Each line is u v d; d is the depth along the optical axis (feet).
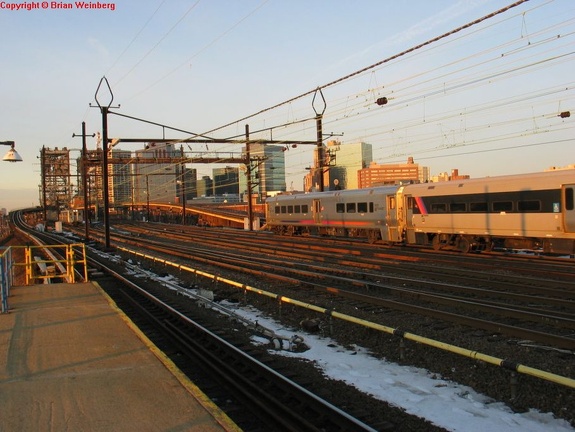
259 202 251.19
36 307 34.94
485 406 20.70
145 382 19.63
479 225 75.05
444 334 30.50
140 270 67.46
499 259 67.46
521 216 69.10
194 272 58.08
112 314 32.45
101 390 18.76
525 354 26.37
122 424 15.83
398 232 91.56
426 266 60.23
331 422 18.72
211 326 33.96
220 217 238.27
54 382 19.66
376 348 29.19
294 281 50.44
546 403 20.56
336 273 58.34
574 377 22.90
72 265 53.72
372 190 98.78
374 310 37.76
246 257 77.51
